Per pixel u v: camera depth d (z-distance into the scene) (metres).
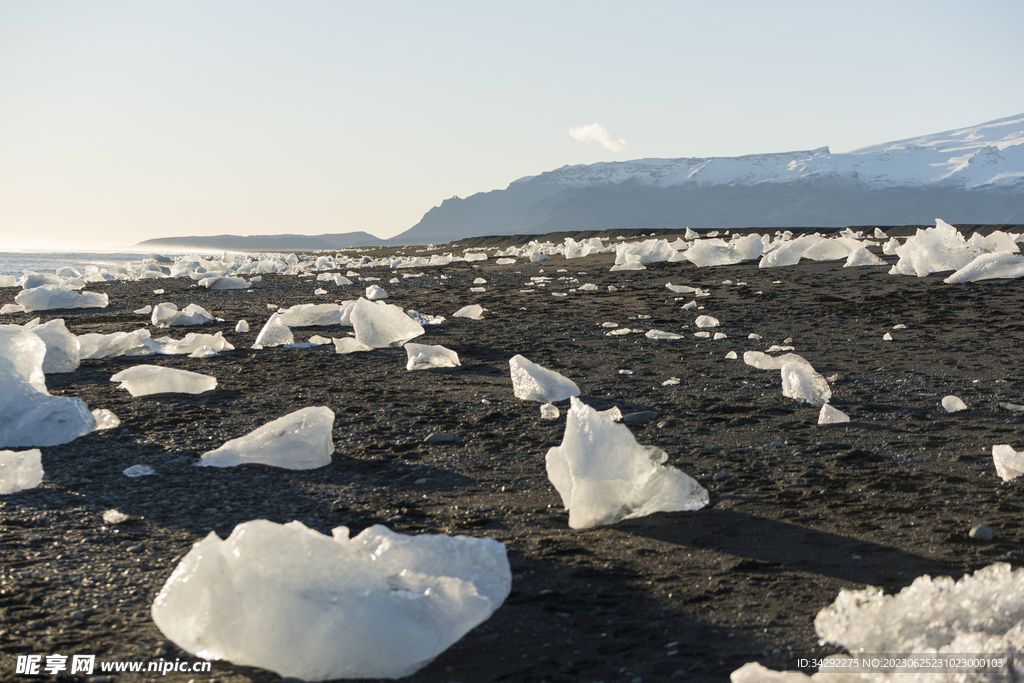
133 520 3.43
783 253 15.61
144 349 8.43
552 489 3.86
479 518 3.43
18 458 4.00
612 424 3.49
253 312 12.61
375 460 4.42
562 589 2.66
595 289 13.80
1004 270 11.21
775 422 5.07
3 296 17.11
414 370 7.20
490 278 17.45
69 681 2.08
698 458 4.30
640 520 3.37
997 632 1.79
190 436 5.00
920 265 12.65
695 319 9.93
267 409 5.76
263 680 2.09
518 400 5.94
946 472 3.87
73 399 5.20
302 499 3.73
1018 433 4.55
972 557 2.74
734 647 2.19
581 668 2.12
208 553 2.23
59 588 2.71
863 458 4.18
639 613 2.46
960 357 6.85
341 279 17.12
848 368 6.70
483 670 2.13
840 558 2.82
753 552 2.93
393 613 2.16
